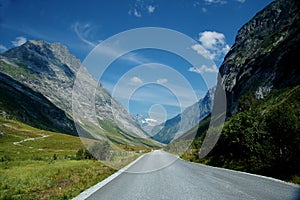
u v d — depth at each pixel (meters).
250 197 11.61
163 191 13.59
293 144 22.98
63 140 152.88
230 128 38.84
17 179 20.05
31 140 140.75
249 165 28.95
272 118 25.42
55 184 17.61
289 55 130.75
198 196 11.95
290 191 13.52
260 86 139.00
